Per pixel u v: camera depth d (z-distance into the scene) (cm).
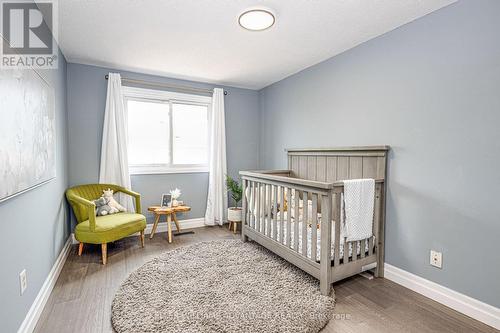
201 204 407
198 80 388
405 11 200
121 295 198
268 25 217
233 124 425
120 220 284
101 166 329
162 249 302
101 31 235
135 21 218
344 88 279
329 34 239
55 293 205
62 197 273
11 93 137
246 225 320
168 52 284
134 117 361
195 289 206
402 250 223
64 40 253
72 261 265
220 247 302
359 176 256
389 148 232
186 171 392
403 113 221
